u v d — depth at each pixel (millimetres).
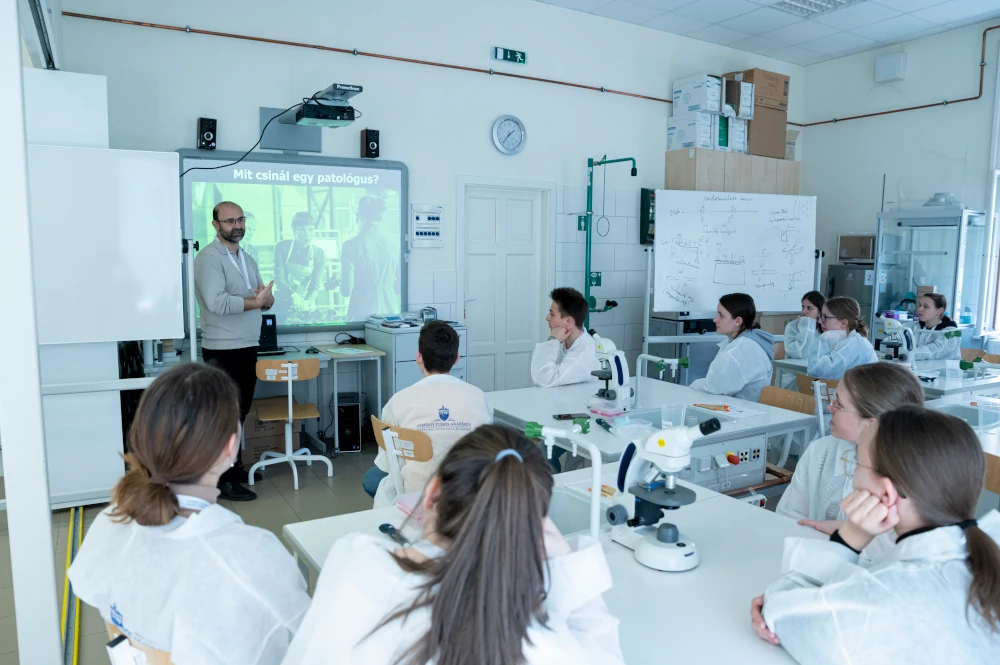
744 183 6336
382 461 2494
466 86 5316
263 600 1107
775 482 2816
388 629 865
